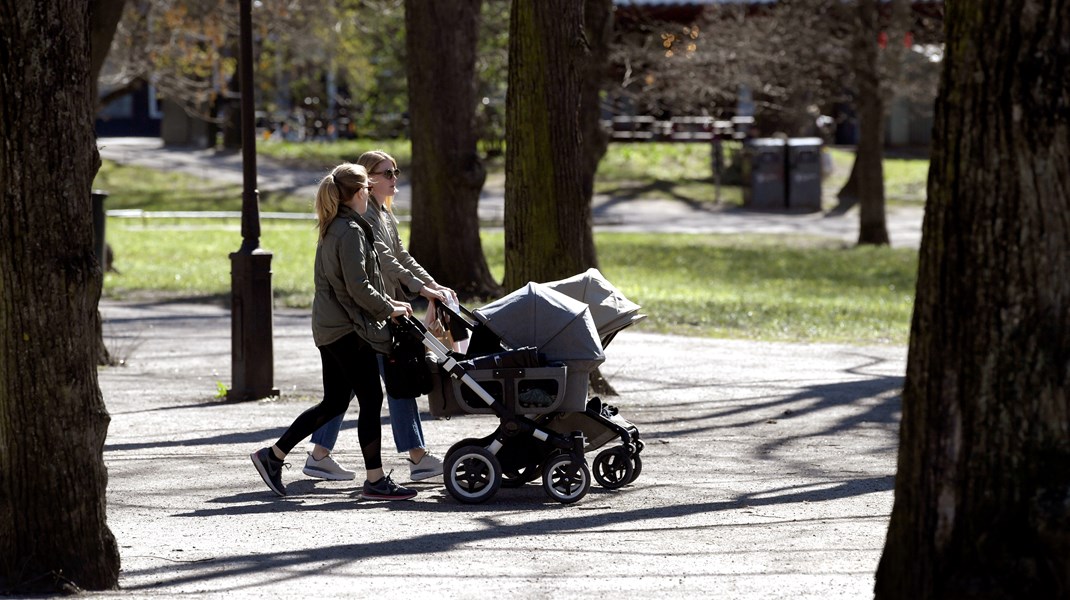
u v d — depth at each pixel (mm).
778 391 32656
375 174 20844
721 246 84062
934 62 84875
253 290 31438
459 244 56250
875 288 63438
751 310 50969
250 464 23281
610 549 16625
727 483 21734
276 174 115938
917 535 11227
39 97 13695
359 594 13984
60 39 13750
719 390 32812
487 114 116688
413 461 20703
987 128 10711
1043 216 10633
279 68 116500
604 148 46844
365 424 20141
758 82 80312
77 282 14094
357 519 18688
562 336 19797
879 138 88062
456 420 28031
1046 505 10617
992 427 10844
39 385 14141
